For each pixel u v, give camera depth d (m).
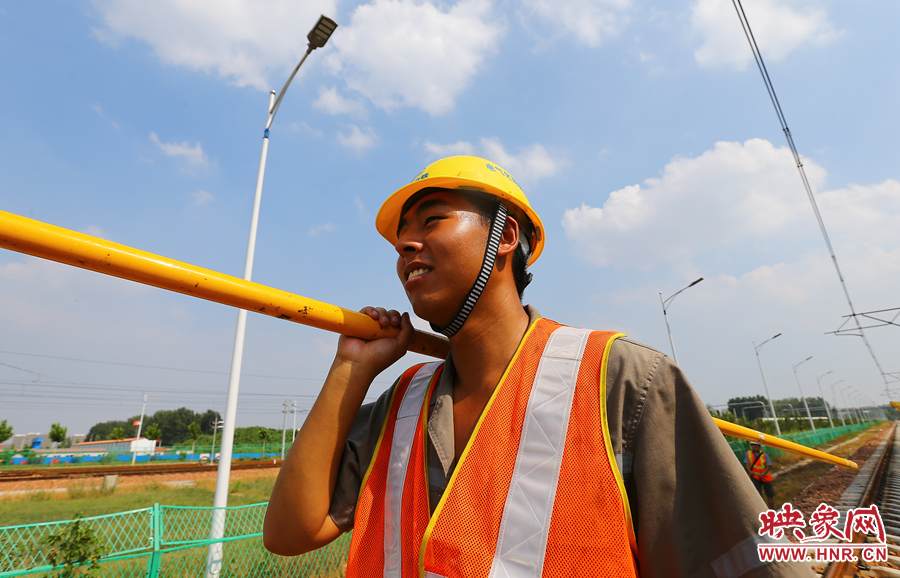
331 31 7.60
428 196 1.09
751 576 0.63
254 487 17.36
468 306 0.99
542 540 0.69
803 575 0.62
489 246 1.03
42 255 0.72
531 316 1.06
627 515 0.69
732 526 0.66
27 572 3.67
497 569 0.69
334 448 1.07
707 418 0.74
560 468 0.74
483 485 0.77
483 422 0.85
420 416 1.04
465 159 1.12
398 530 0.89
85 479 18.73
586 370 0.83
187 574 4.90
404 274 1.11
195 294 0.85
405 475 0.95
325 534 1.08
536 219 1.21
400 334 1.14
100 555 4.01
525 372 0.88
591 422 0.76
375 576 0.90
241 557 5.49
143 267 0.77
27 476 19.52
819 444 29.64
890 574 5.12
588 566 0.66
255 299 0.89
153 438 55.25
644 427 0.75
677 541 0.67
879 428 70.00
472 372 1.02
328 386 1.09
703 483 0.70
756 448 10.01
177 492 15.91
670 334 17.50
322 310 1.00
